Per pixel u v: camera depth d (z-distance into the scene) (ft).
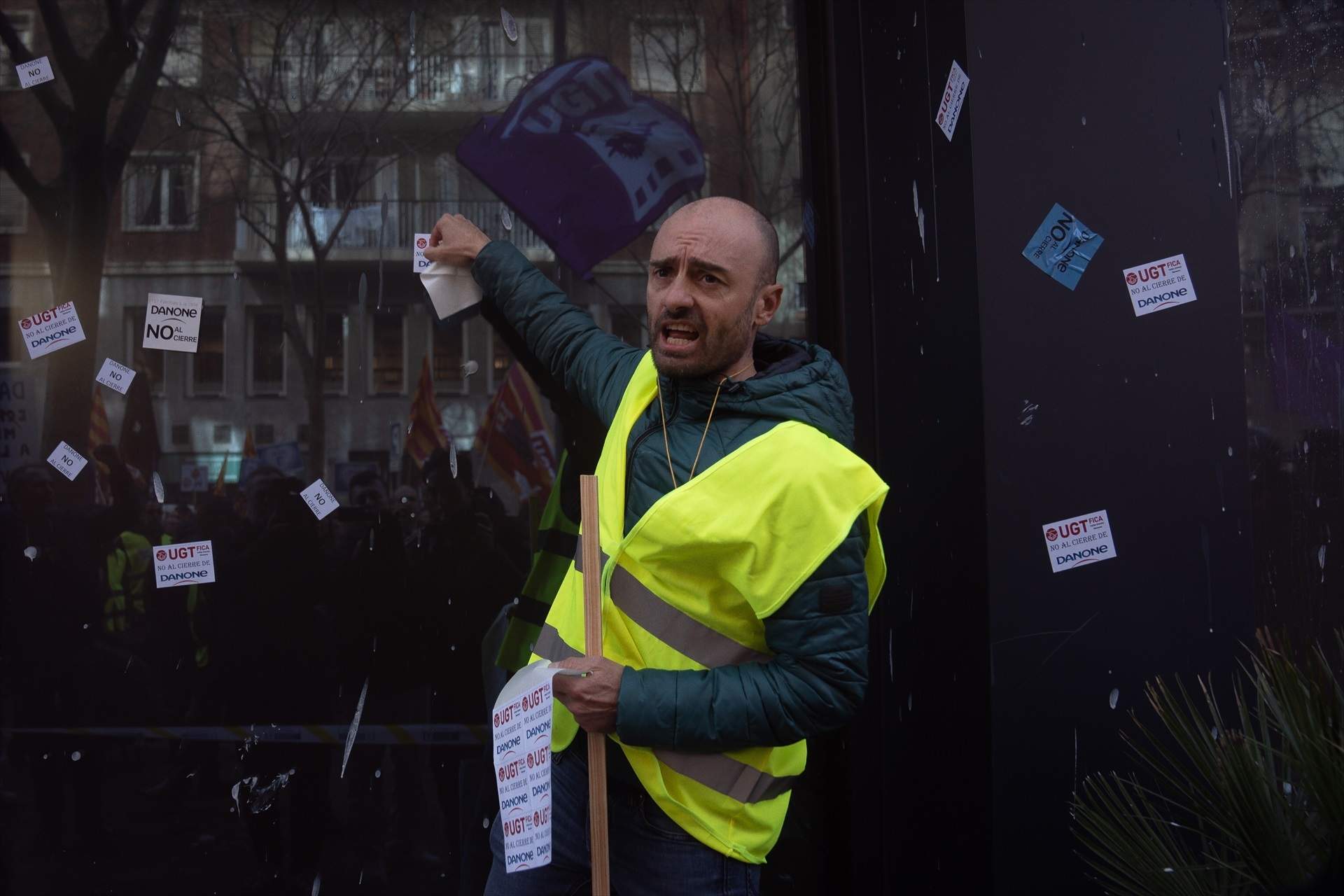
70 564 8.32
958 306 8.70
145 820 8.39
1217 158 8.84
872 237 8.74
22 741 8.29
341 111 8.49
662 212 8.93
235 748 8.45
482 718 8.63
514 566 8.62
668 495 5.51
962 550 8.64
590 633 5.53
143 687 8.38
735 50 8.99
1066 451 8.74
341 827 8.54
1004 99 8.70
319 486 8.47
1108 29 8.74
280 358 8.44
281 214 8.45
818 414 5.65
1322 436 9.46
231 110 8.40
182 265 8.38
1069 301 8.75
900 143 8.77
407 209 8.58
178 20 8.37
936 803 8.55
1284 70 9.46
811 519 5.36
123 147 8.34
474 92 8.66
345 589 8.51
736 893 5.90
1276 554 9.32
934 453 8.66
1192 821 8.52
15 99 8.27
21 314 8.26
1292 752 6.13
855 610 5.46
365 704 8.53
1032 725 8.66
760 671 5.46
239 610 8.44
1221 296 8.86
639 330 8.88
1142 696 8.73
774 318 9.08
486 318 8.51
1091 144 8.75
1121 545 8.77
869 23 8.77
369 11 8.50
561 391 8.58
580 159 8.82
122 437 8.33
